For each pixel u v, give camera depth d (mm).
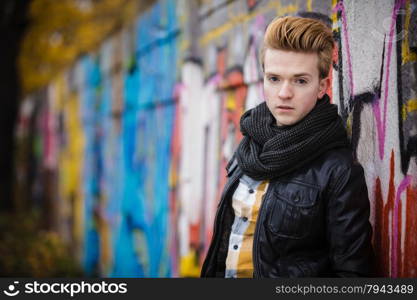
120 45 7785
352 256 2121
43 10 11523
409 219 2252
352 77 2662
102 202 8766
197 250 4895
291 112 2221
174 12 5570
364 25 2557
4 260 8000
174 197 5531
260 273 2273
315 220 2188
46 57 12922
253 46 3768
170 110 5742
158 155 6148
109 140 8430
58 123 12531
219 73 4465
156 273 6062
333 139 2240
